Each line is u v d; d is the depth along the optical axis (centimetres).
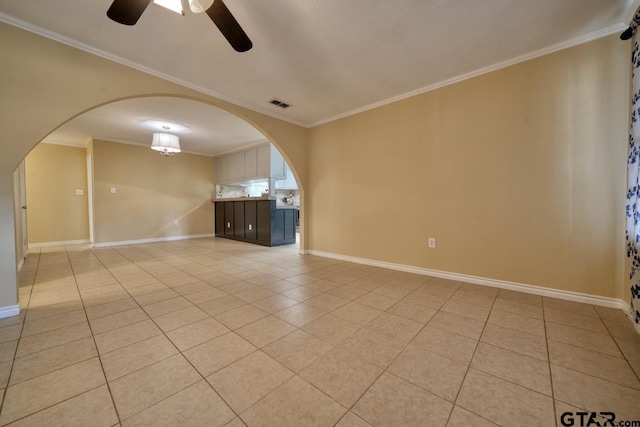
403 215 310
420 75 261
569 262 212
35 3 165
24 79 186
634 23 163
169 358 138
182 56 225
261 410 103
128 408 104
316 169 408
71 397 110
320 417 100
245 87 286
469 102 257
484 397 110
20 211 344
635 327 158
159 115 382
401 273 304
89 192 548
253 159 559
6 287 187
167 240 593
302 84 279
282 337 160
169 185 598
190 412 102
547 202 220
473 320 181
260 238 533
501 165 241
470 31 195
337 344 152
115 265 350
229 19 140
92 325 175
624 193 191
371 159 338
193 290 247
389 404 106
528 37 202
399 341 155
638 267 157
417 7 170
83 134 483
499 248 245
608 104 195
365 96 311
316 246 416
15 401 107
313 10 172
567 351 143
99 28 189
